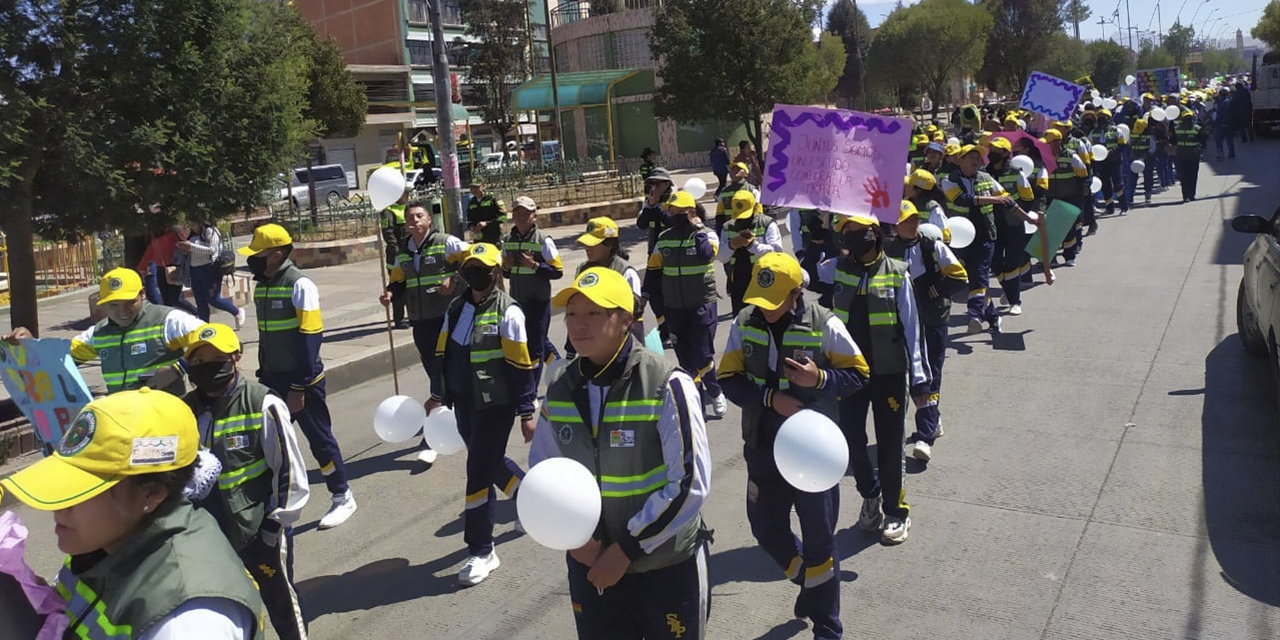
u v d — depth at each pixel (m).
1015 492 5.76
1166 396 7.34
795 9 20.14
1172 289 11.20
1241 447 6.17
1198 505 5.36
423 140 24.36
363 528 6.00
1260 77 37.19
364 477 6.99
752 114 20.27
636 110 40.81
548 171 29.50
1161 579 4.58
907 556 5.03
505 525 5.93
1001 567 4.83
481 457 5.03
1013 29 59.62
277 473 3.80
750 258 7.73
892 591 4.67
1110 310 10.38
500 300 5.04
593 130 42.09
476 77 43.19
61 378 5.50
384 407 5.21
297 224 21.30
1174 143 19.84
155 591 1.91
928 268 6.28
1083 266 13.14
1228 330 9.15
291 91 8.76
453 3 52.72
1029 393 7.71
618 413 2.95
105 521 1.96
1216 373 7.82
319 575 5.35
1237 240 14.12
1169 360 8.31
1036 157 10.89
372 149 48.94
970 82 70.06
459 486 6.68
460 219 10.88
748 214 7.59
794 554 4.16
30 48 6.93
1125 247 14.36
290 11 9.23
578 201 25.59
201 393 3.76
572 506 2.71
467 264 5.01
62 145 7.07
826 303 5.33
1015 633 4.21
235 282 15.62
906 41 52.44
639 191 25.91
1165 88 42.28
